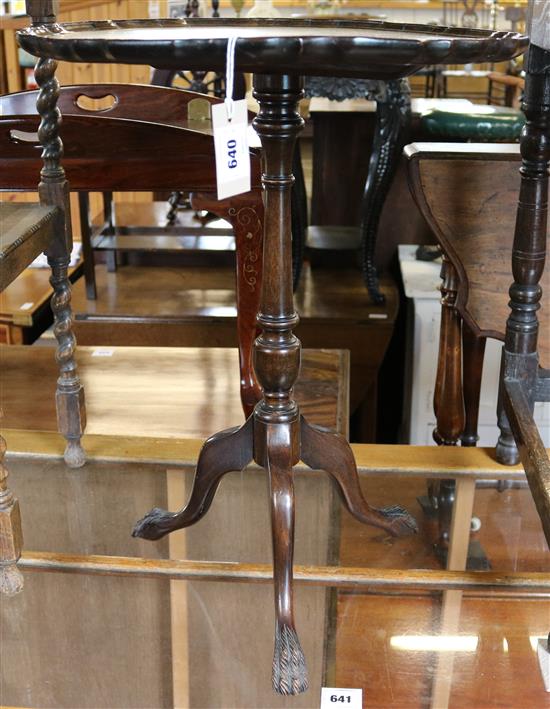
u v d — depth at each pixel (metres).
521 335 1.17
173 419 1.45
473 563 1.14
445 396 1.45
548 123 1.07
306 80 2.24
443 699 1.11
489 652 1.10
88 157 1.29
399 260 2.67
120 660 1.27
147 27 0.94
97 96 1.67
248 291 1.31
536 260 1.14
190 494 1.23
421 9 5.59
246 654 1.23
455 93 5.86
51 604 1.25
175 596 1.21
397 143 2.35
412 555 1.16
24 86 3.27
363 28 0.92
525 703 1.10
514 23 4.25
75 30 0.90
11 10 2.88
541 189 1.11
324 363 1.71
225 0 5.29
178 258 2.88
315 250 2.79
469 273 1.29
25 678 1.30
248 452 1.04
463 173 1.27
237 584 1.19
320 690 1.14
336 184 2.93
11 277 0.88
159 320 2.40
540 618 1.11
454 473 1.19
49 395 1.54
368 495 1.19
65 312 1.18
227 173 0.80
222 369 1.71
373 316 2.44
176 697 1.27
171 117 1.67
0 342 2.47
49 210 1.06
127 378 1.64
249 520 1.19
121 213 2.98
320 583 1.12
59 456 1.23
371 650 1.13
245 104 0.80
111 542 1.26
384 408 2.80
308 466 1.09
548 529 0.97
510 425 1.17
